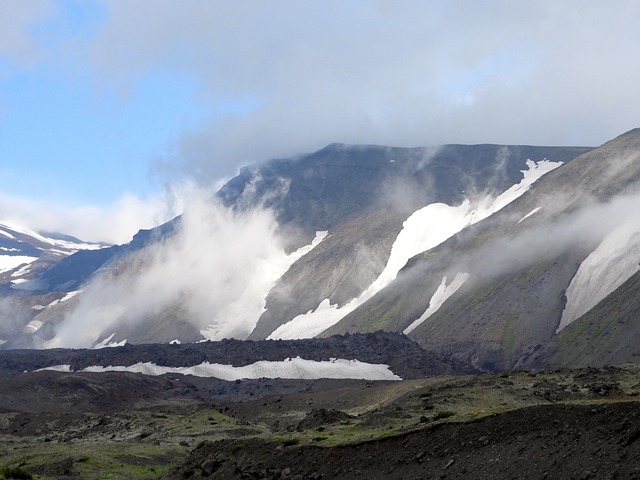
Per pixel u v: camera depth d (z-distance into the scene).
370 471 63.47
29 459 114.69
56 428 173.62
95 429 163.12
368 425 78.56
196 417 159.75
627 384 86.25
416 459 61.56
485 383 93.50
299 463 69.44
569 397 83.50
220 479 73.75
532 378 94.81
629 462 48.53
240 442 79.25
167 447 121.19
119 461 107.44
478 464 56.91
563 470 51.38
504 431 59.09
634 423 52.25
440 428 63.44
